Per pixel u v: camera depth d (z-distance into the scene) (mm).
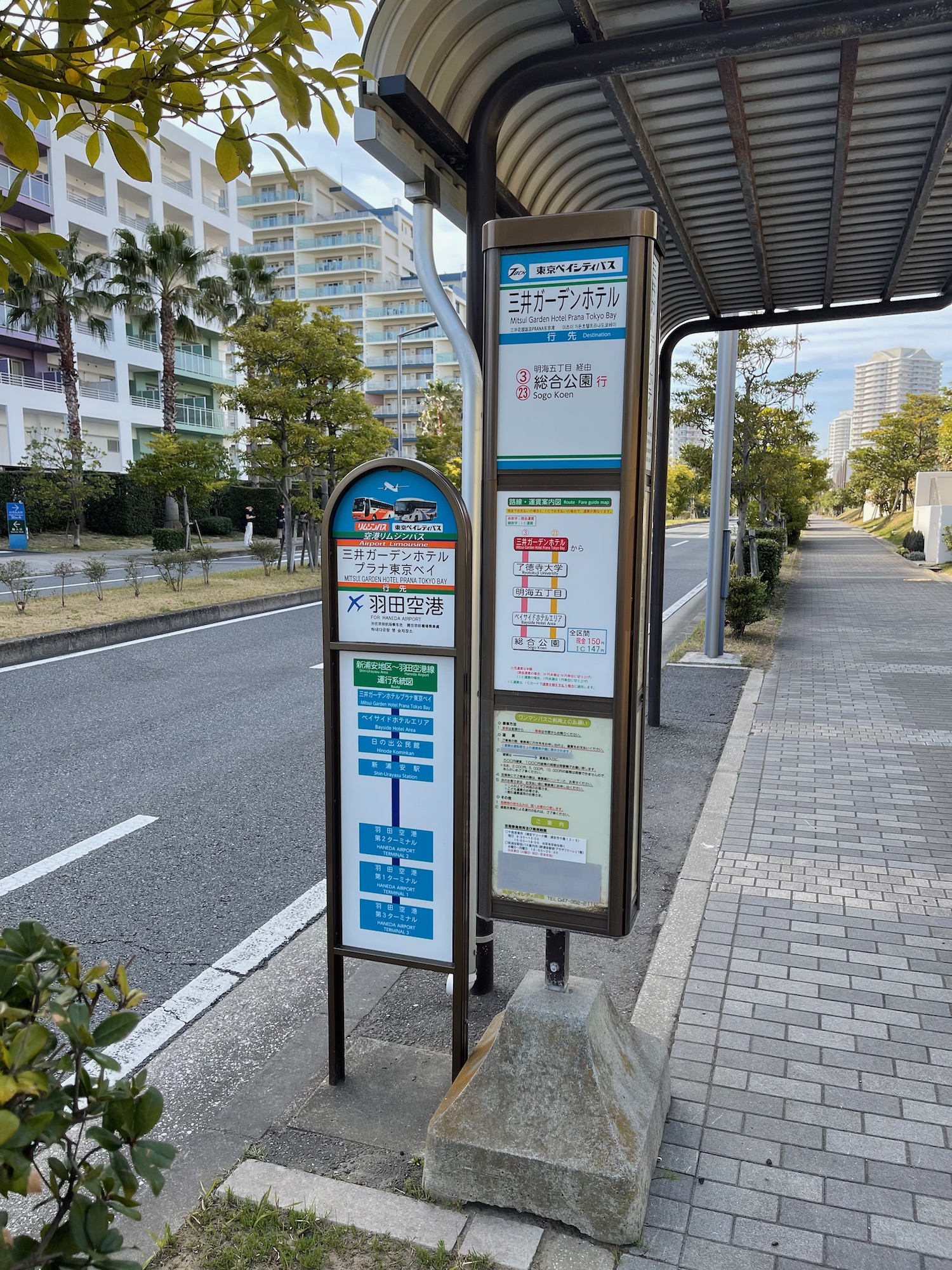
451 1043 3201
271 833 5496
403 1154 2607
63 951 1442
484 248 2441
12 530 27594
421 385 73062
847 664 10891
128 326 41031
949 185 4293
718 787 6102
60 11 1318
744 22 2744
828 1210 2373
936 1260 2211
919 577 23484
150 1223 2369
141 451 43125
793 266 5594
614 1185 2250
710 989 3502
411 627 2705
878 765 6660
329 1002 2898
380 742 2783
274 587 17719
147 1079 3068
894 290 5938
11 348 36219
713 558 10898
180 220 45969
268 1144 2660
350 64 1734
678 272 5723
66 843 5324
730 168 4148
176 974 3848
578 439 2412
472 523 2859
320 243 74375
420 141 2984
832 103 3568
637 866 2629
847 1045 3127
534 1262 2211
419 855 2777
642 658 2537
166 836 5438
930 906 4234
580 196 4523
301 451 21000
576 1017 2439
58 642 11383
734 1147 2617
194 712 8469
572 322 2387
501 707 2547
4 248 1588
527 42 2939
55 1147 2770
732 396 10414
